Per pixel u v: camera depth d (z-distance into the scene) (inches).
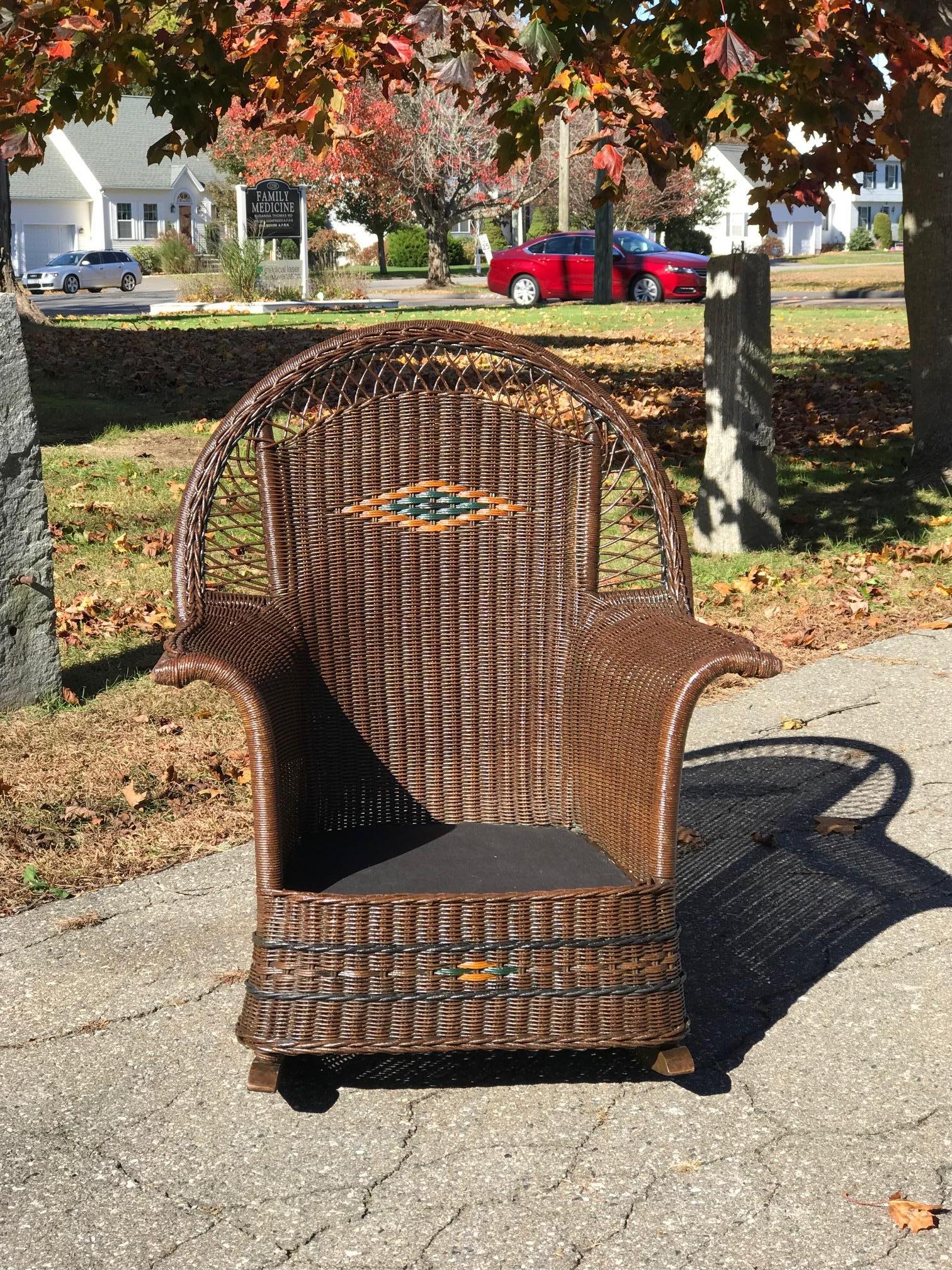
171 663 104.5
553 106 199.5
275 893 103.6
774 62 195.9
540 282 1147.9
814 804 171.8
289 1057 116.6
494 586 130.7
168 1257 92.1
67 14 179.0
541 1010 104.6
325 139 189.9
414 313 948.6
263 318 922.1
